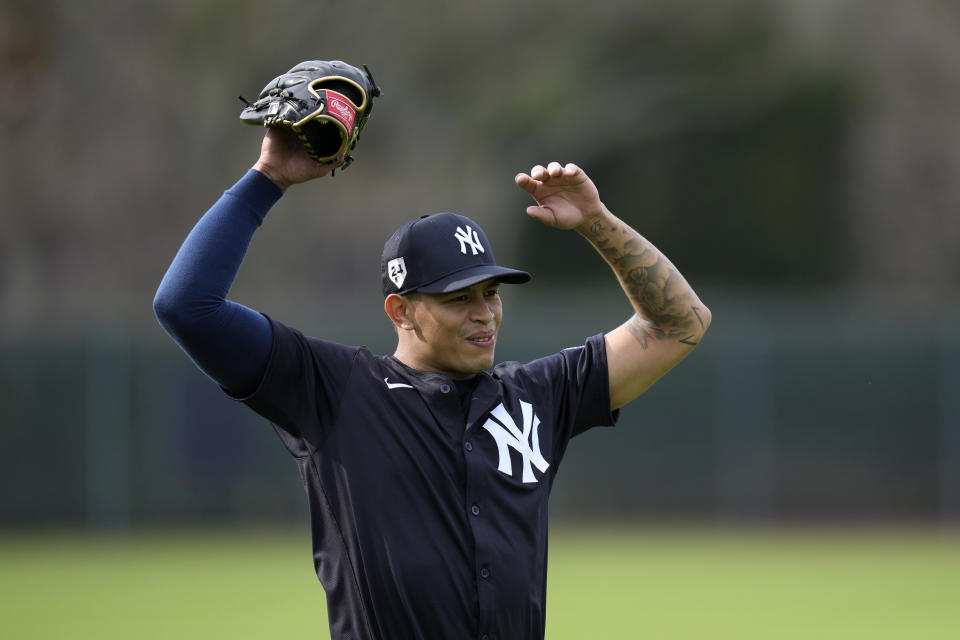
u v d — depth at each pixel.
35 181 90.75
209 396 60.81
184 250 12.16
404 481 12.19
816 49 109.00
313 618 36.91
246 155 93.00
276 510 60.94
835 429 62.66
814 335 62.91
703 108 111.50
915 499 62.34
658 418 63.00
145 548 56.25
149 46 91.50
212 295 12.01
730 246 112.56
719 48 110.44
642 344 13.88
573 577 47.09
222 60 92.25
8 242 90.94
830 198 110.81
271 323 12.42
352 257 100.50
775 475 62.56
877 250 109.81
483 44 105.62
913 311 65.31
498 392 12.86
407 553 12.00
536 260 110.06
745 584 44.88
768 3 109.38
